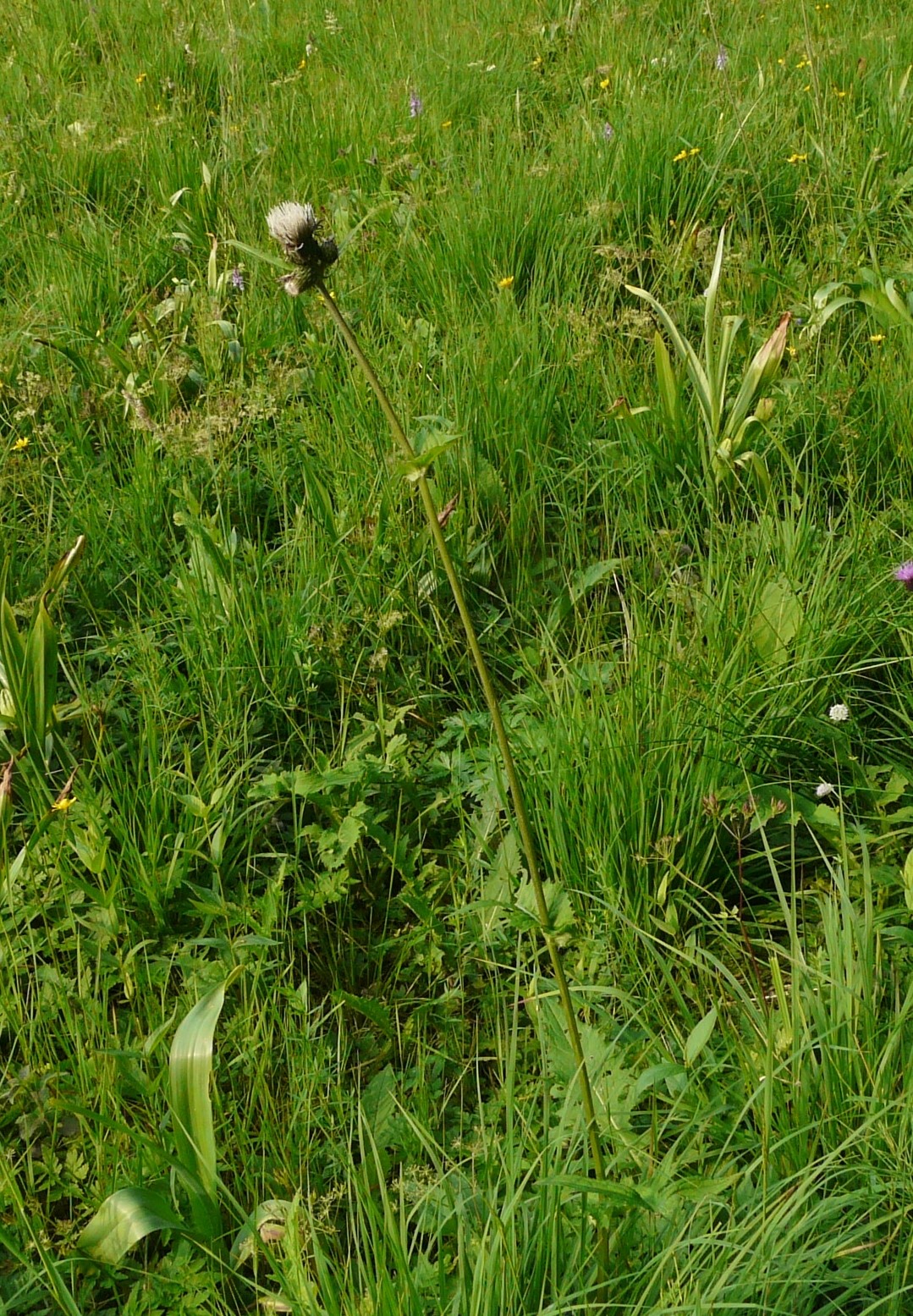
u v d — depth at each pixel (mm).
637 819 2430
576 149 5062
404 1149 2068
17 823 2697
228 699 2846
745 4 6945
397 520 3207
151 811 2529
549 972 2357
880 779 2689
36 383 3756
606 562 3119
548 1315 1513
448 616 3207
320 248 1475
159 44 7039
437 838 2740
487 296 4270
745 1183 1794
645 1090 2027
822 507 3350
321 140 5555
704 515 3408
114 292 4562
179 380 3855
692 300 4098
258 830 2686
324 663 3002
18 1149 2117
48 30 7602
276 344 4129
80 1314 1753
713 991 2252
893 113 5102
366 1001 2301
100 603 3311
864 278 3914
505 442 3543
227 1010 2305
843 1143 1695
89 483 3561
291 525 3490
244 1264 1926
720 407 3340
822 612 2795
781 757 2660
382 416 3609
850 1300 1709
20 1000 2229
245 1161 2020
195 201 5059
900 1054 1904
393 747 2771
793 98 5484
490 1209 1625
